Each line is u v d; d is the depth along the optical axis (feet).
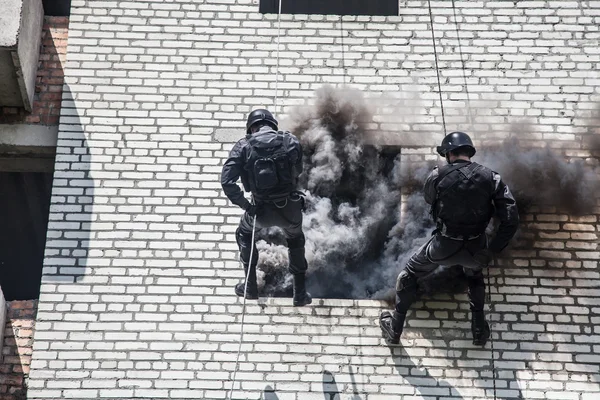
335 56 122.93
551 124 119.85
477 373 108.27
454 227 100.37
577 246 114.32
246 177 100.94
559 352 109.19
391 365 108.68
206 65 122.42
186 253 113.91
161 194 116.57
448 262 102.53
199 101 120.88
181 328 110.32
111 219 115.24
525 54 122.93
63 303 111.24
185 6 125.08
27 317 115.75
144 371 108.27
